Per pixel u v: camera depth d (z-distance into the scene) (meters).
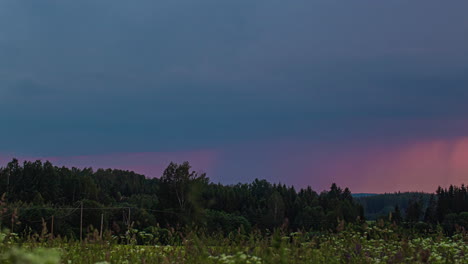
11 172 137.12
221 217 83.81
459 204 130.50
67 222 64.12
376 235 17.23
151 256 14.92
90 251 15.16
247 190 174.62
